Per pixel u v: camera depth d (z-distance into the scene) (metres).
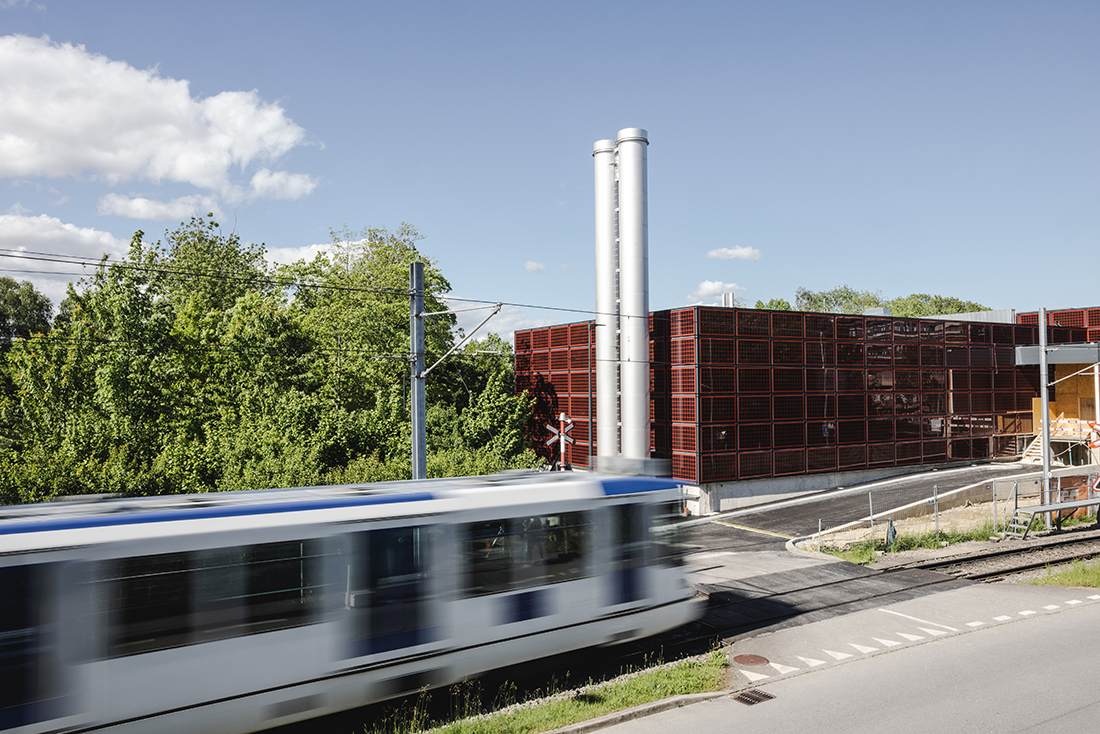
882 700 10.38
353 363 31.64
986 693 10.55
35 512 8.45
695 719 9.83
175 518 8.45
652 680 11.05
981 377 39.56
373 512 9.74
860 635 13.53
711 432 31.17
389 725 9.87
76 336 23.56
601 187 30.59
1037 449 39.00
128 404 23.20
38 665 7.45
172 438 22.47
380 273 44.19
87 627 7.72
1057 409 40.78
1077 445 38.38
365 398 32.50
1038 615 14.62
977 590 16.64
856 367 35.34
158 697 8.04
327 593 9.24
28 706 7.35
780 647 12.93
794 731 9.38
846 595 16.28
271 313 28.28
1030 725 9.45
